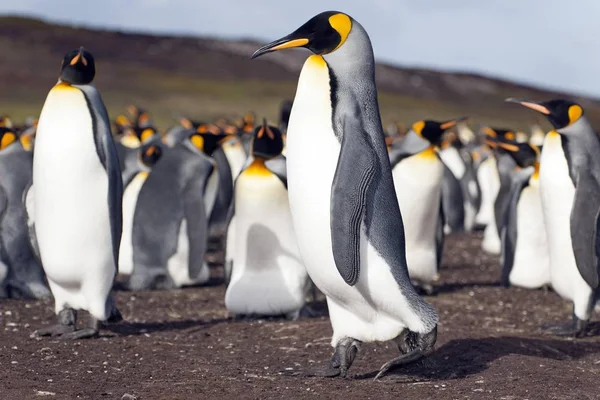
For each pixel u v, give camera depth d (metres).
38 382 5.85
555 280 8.42
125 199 12.27
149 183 11.02
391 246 5.61
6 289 9.85
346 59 5.66
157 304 9.87
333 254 5.47
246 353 7.05
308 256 5.75
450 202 18.66
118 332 7.96
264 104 63.28
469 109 74.94
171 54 80.31
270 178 8.37
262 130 8.43
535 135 28.48
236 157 19.73
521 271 11.20
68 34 79.06
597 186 7.98
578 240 7.97
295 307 8.62
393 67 90.50
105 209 7.17
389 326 5.79
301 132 5.64
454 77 89.50
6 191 9.81
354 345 6.01
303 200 5.63
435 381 5.98
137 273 10.97
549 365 6.57
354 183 5.43
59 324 7.61
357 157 5.48
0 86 59.12
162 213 10.93
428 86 85.56
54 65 67.75
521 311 9.70
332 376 6.05
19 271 9.88
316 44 5.65
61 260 7.18
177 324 8.54
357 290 5.66
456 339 7.31
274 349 7.18
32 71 64.75
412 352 5.77
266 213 8.40
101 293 7.38
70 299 7.52
